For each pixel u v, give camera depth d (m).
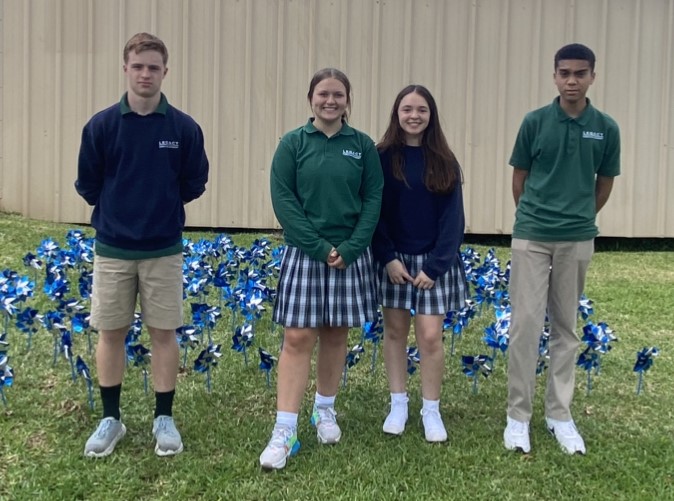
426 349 3.43
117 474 3.03
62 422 3.52
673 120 9.26
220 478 3.02
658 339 5.27
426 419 3.49
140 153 3.02
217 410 3.76
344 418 3.72
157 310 3.17
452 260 3.31
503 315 4.37
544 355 4.25
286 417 3.21
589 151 3.26
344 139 3.19
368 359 4.68
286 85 8.92
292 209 3.15
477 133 9.09
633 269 8.06
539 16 8.98
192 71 8.84
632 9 9.05
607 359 4.77
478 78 9.02
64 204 9.05
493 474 3.14
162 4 8.75
